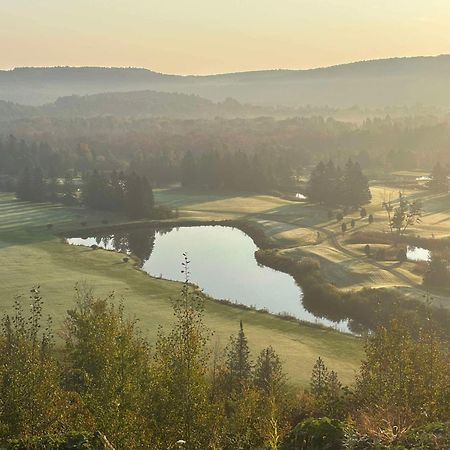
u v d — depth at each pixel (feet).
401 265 346.54
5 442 69.51
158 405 83.76
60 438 69.62
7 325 121.39
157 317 256.32
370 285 307.99
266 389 150.92
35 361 101.19
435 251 381.40
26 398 91.50
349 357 214.28
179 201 583.99
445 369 87.15
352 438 64.69
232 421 99.09
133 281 320.70
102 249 398.01
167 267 366.63
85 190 564.30
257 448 74.84
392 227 437.58
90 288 294.87
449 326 229.66
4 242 411.13
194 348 87.76
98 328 129.90
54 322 241.96
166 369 86.94
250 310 273.13
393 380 86.22
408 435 68.44
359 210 526.16
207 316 262.06
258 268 363.97
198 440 81.10
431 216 491.31
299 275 339.98
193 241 438.81
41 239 422.82
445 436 66.74
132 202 515.09
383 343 93.20
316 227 459.32
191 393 84.12
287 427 91.97
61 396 98.78
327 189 554.87
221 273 352.69
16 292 293.02
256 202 570.46
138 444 76.07
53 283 311.47
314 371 165.89
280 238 426.10
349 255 372.58
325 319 273.54
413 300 271.49
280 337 235.81
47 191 606.96
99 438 69.77
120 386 85.61
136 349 96.12
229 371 165.89
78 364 134.10
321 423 69.41
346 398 108.17
